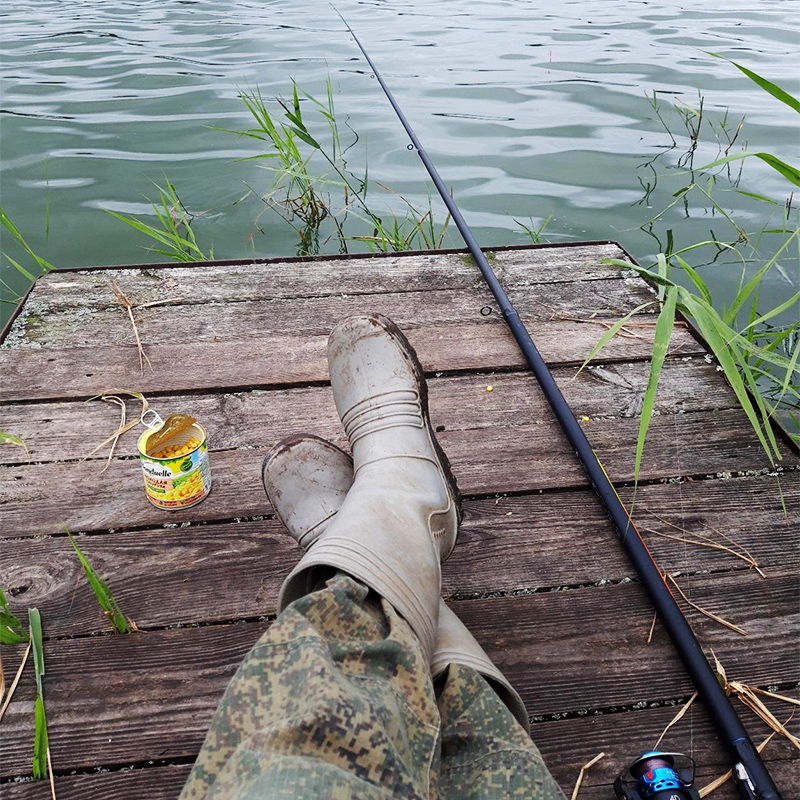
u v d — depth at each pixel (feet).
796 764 3.29
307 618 2.35
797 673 3.66
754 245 9.14
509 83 15.40
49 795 3.18
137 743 3.36
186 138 12.62
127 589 4.04
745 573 4.15
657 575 3.98
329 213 9.86
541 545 4.31
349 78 15.96
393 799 1.94
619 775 3.23
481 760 2.37
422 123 13.25
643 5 23.99
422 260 7.14
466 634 2.94
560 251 7.33
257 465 4.85
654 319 6.30
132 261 9.15
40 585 4.07
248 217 10.09
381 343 4.09
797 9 22.16
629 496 4.64
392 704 2.15
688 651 3.62
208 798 1.89
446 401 5.41
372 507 2.94
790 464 4.85
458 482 4.73
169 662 3.69
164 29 21.24
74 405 5.34
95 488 4.67
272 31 20.94
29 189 10.85
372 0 26.78
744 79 14.99
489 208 10.18
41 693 3.53
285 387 5.53
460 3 25.61
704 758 3.31
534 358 5.60
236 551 4.25
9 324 6.14
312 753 1.94
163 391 5.46
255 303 6.48
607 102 14.08
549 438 5.08
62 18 23.04
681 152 11.75
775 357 4.81
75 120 13.48
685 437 5.08
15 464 4.84
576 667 3.67
